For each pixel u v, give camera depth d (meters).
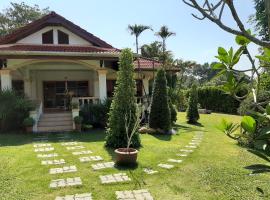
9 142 10.78
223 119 2.46
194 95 18.33
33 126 13.38
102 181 6.23
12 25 34.91
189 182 6.22
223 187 5.92
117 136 9.60
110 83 20.03
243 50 2.40
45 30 16.42
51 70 19.17
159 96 13.17
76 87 20.08
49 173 6.80
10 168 7.18
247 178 6.45
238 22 1.75
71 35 16.78
